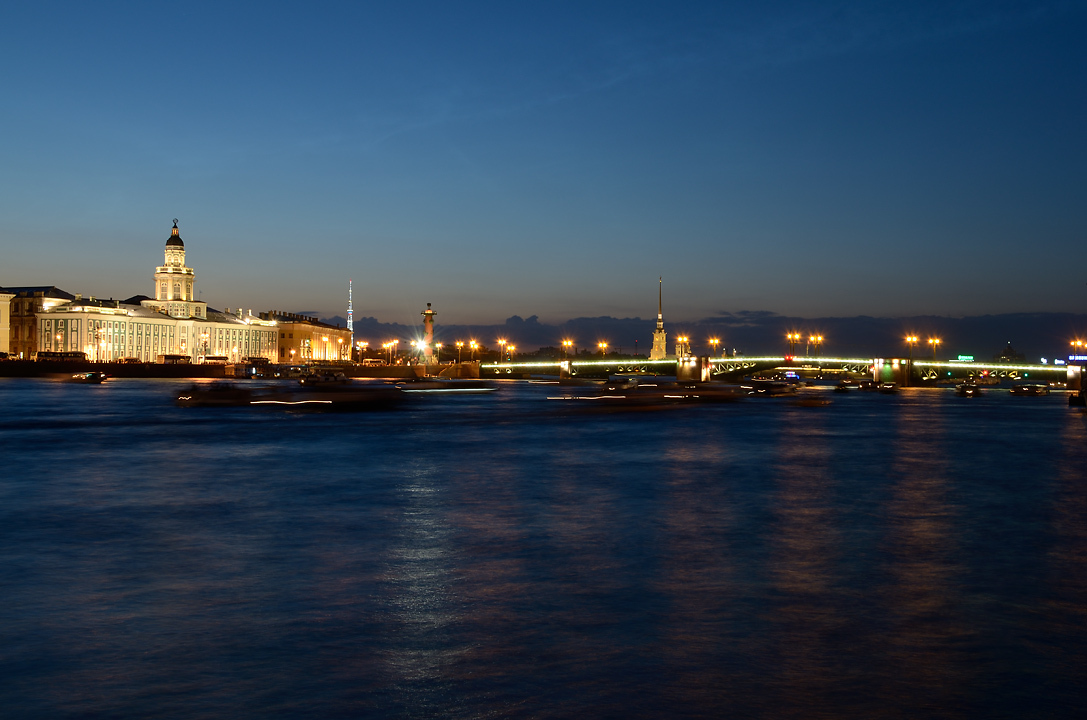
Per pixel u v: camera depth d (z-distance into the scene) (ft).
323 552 70.54
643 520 87.81
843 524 86.07
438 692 39.47
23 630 48.42
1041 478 129.29
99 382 589.73
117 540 75.25
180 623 49.85
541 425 249.75
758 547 73.72
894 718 36.91
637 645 46.14
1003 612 53.11
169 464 139.95
